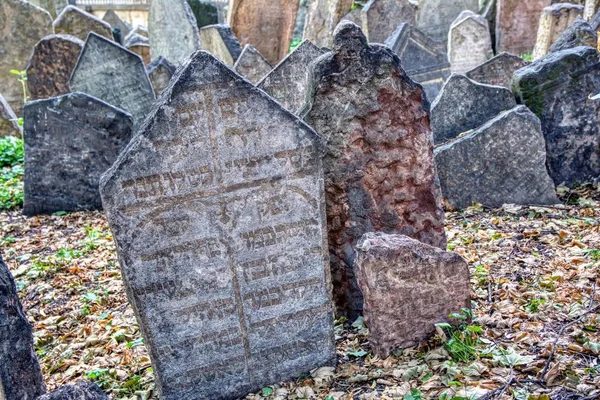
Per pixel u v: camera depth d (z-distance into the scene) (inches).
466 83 160.2
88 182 178.9
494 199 145.3
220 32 267.7
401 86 98.9
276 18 294.2
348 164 98.8
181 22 281.7
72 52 249.6
